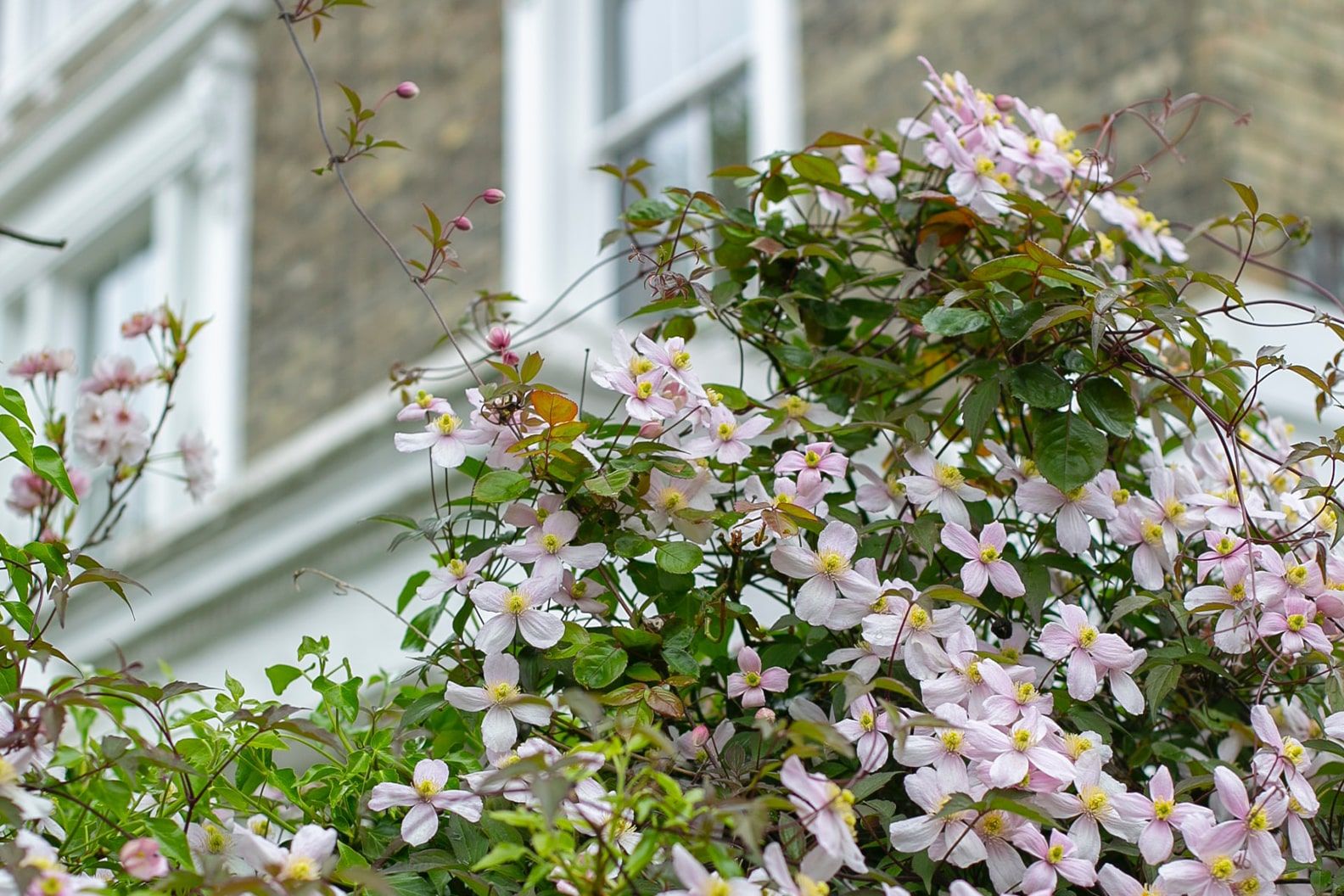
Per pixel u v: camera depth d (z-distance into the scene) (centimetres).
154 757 191
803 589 201
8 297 724
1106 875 194
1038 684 204
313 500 362
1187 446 218
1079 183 228
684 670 201
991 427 220
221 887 182
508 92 529
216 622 391
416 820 196
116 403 243
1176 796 199
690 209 224
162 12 654
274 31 636
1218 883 192
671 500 204
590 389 319
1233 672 212
